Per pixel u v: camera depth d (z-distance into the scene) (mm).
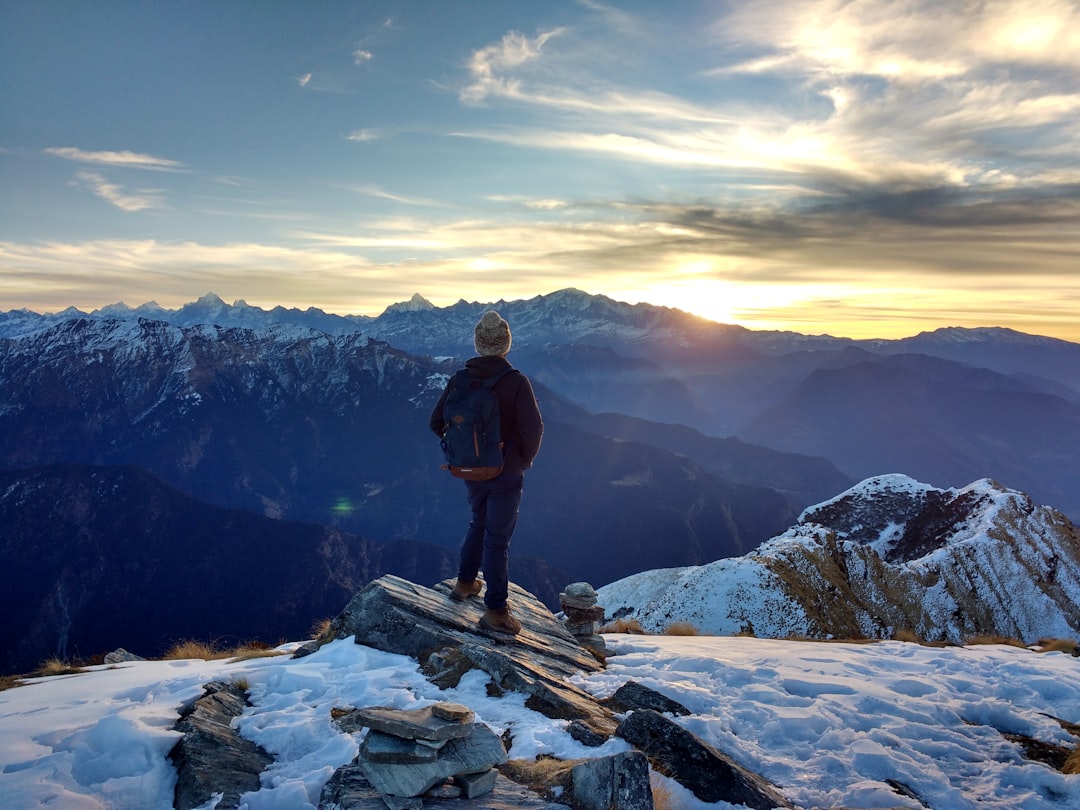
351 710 6676
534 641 8922
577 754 5777
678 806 5309
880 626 61719
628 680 8102
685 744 5891
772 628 53781
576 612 10578
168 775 5484
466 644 7770
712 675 8930
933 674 9812
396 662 7996
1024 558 91938
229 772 5508
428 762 4801
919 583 76938
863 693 8250
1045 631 78812
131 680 8125
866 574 72875
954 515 117938
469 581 9406
